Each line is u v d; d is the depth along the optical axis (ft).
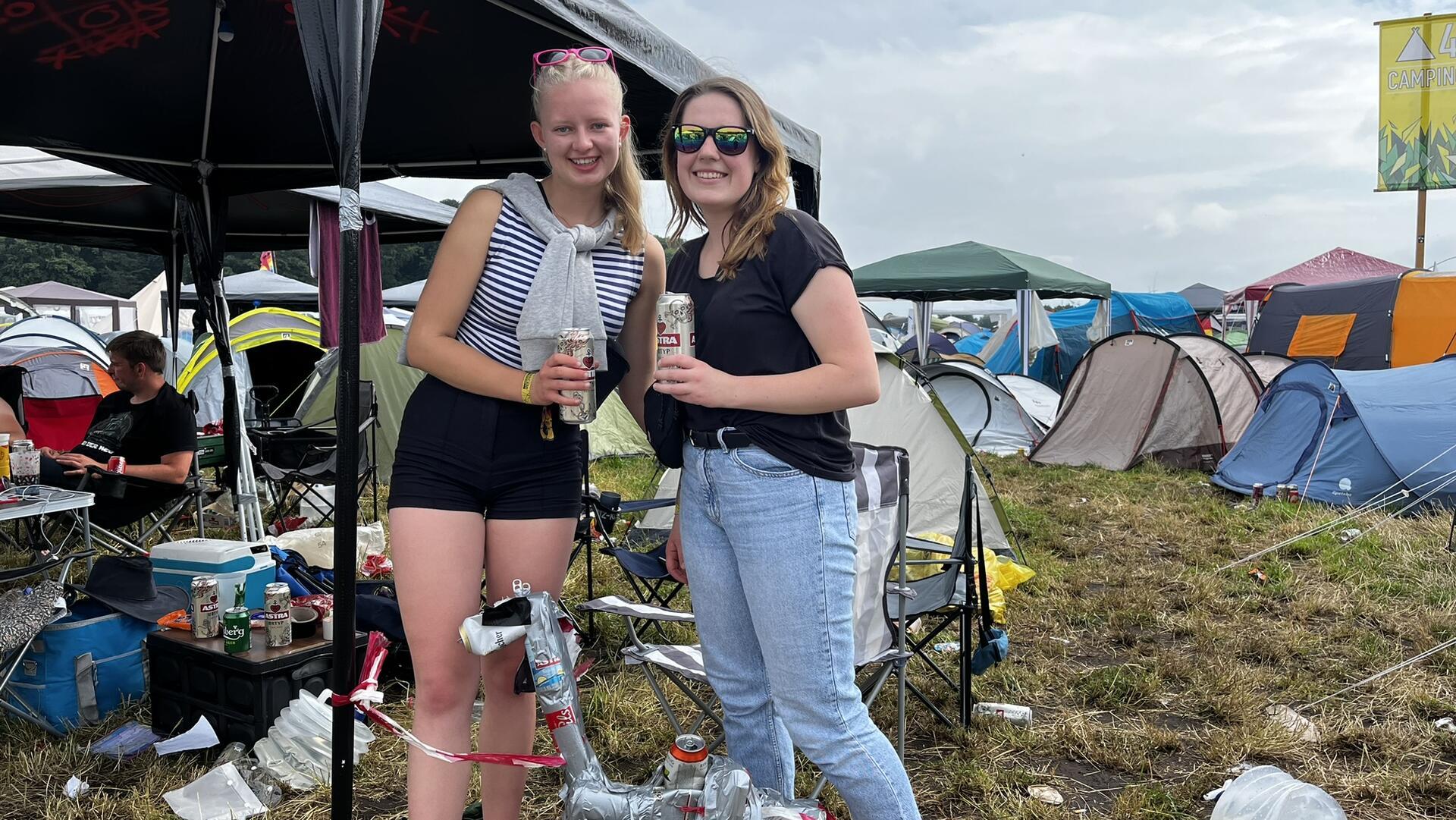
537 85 6.45
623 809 6.09
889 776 6.59
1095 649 14.73
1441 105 62.18
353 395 6.29
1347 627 15.15
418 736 6.55
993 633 11.71
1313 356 50.49
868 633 8.87
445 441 6.49
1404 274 48.47
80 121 13.99
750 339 6.42
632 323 7.44
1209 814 9.59
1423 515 22.70
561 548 6.94
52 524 19.65
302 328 31.65
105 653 11.37
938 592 10.82
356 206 6.29
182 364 29.63
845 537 6.57
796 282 6.28
